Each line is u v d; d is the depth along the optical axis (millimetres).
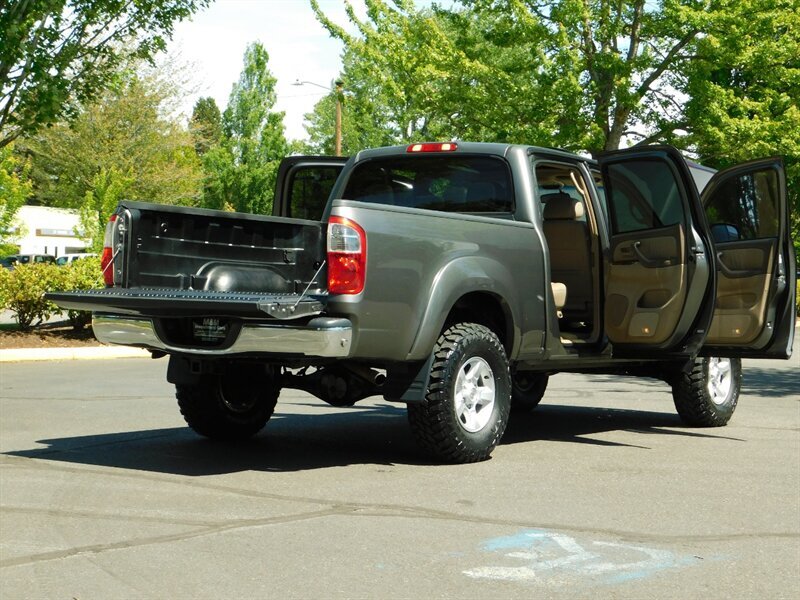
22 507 5641
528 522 5422
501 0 23047
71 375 14336
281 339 6395
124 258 6688
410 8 24203
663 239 8203
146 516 5445
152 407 10469
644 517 5594
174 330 6801
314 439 8359
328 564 4559
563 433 9016
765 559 4785
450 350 6992
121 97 42531
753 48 22500
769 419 10195
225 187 56875
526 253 7695
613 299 8484
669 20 21703
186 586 4215
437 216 7043
